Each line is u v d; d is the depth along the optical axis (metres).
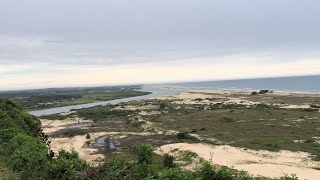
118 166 19.70
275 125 67.25
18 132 30.02
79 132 69.75
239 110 91.62
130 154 43.34
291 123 68.81
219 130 65.19
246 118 77.75
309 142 52.16
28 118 38.56
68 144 58.81
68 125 84.75
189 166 40.66
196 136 60.25
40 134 38.91
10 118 33.84
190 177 17.81
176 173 17.97
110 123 82.50
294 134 58.50
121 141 59.19
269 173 36.81
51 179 19.31
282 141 53.22
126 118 89.12
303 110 87.50
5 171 19.55
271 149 48.41
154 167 19.98
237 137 57.97
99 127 76.75
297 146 50.03
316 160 42.78
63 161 20.30
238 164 40.94
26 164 20.55
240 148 49.16
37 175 19.58
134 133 66.38
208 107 104.19
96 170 19.69
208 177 18.77
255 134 59.84
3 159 22.53
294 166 40.12
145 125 74.50
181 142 54.59
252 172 36.91
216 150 47.47
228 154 45.56
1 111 34.59
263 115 80.94
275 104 105.75
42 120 94.94
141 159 22.92
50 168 19.52
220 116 82.12
